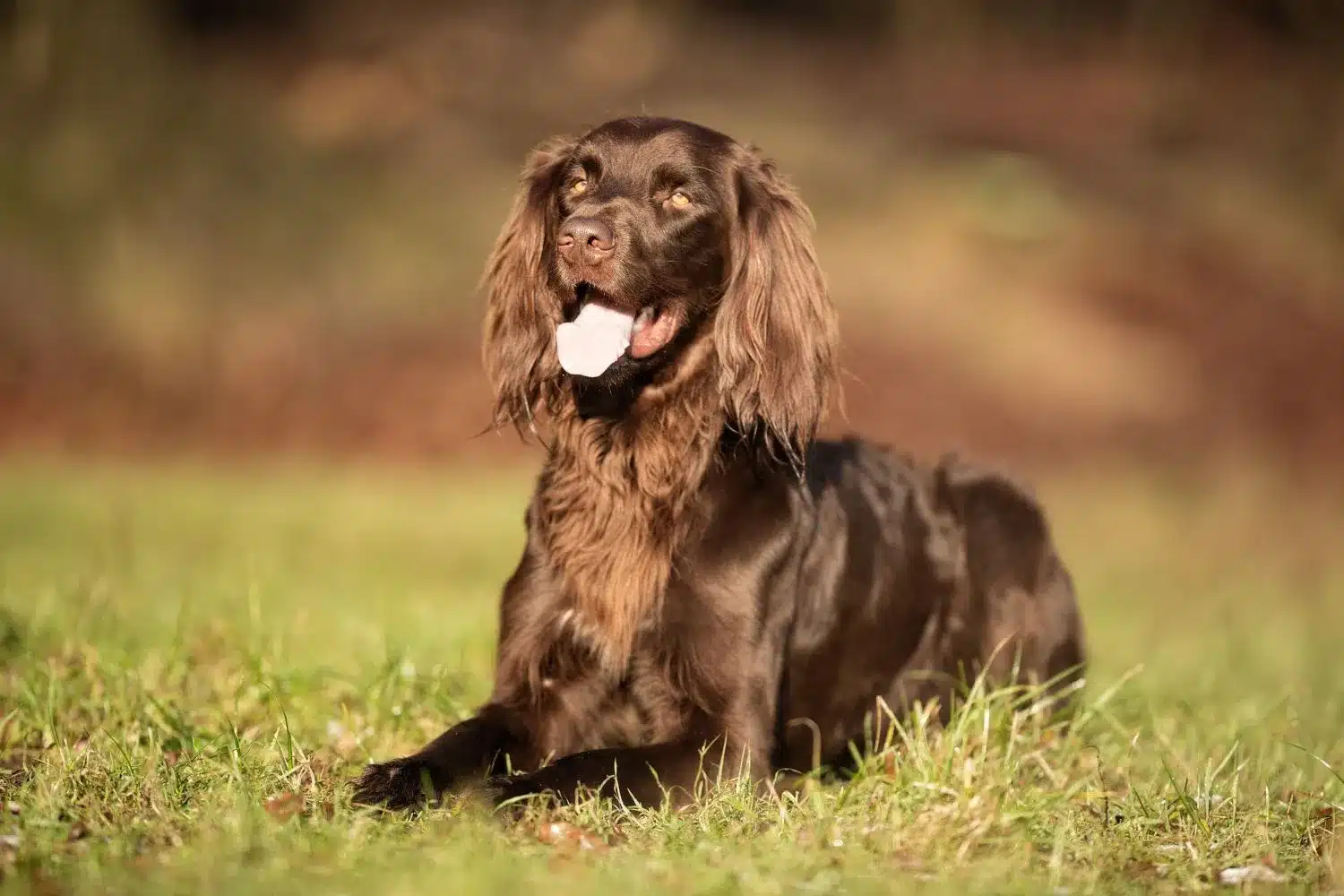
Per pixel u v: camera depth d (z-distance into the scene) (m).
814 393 6.43
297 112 36.50
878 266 33.56
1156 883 4.88
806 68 46.03
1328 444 30.84
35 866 4.44
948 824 5.18
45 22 32.12
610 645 6.08
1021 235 35.84
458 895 4.23
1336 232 41.06
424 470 24.11
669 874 4.62
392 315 29.66
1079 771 6.46
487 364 6.66
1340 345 35.44
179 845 4.70
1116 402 31.00
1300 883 4.93
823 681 6.65
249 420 26.20
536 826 5.23
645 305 6.16
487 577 14.06
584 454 6.23
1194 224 39.69
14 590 9.44
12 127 31.09
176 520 16.27
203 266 29.75
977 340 31.62
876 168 38.59
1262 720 7.66
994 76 48.34
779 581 6.20
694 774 5.71
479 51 41.03
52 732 6.12
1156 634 12.34
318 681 7.20
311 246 30.98
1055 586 7.68
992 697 6.51
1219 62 50.34
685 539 6.08
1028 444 28.91
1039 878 4.84
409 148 36.16
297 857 4.59
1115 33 52.00
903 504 7.31
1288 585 17.47
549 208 6.53
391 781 5.41
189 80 35.44
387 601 10.32
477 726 5.96
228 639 7.95
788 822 5.28
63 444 24.41
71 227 29.53
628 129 6.39
